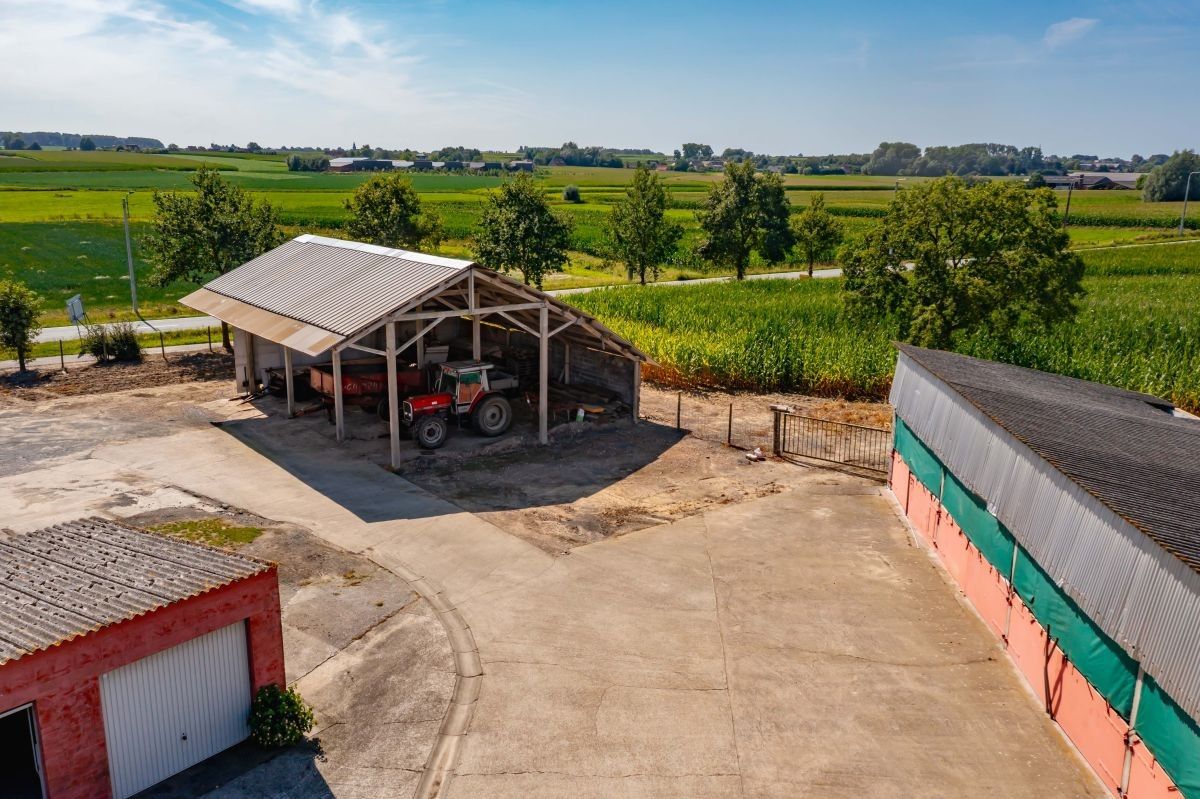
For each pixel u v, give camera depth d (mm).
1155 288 53031
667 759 9914
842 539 16281
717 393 27875
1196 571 7684
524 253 45312
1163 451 11992
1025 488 11562
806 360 28469
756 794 9359
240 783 9320
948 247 28172
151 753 9125
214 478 18859
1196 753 7738
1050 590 10852
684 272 70750
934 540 15734
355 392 21641
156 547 10930
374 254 23984
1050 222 27859
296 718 10070
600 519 17016
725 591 14047
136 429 22438
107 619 8602
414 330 27781
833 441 22500
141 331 36500
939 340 29172
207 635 9477
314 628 12617
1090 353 29656
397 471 19438
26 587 9492
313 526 16328
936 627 13016
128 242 41219
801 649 12312
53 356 31156
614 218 59750
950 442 14617
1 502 17234
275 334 20297
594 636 12586
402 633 12555
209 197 33062
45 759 8227
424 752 9969
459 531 16234
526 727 10445
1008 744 10266
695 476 19734
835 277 62719
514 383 23203
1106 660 9430
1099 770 9594
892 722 10656
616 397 24578
